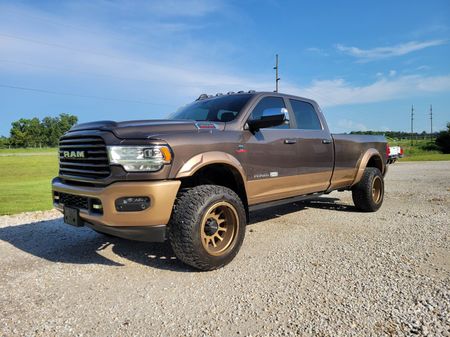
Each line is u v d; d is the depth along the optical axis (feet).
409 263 11.52
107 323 8.20
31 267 12.16
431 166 59.98
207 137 11.79
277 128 14.97
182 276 11.00
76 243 15.14
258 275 10.86
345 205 23.00
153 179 10.39
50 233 16.99
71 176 11.98
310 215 19.86
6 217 21.18
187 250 10.71
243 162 12.93
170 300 9.31
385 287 9.68
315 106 18.04
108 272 11.55
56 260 12.87
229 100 14.84
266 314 8.38
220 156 11.86
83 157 11.43
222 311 8.61
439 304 8.61
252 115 13.93
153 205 10.25
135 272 11.48
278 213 20.57
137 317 8.45
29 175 72.74
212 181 13.65
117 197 10.27
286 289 9.75
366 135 20.97
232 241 11.91
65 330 7.92
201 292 9.75
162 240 10.73
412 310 8.36
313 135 16.63
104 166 10.65
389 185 33.35
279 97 15.78
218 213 11.78
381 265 11.39
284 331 7.59
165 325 8.04
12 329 7.98
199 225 10.78
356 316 8.13
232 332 7.64
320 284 10.02
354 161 19.42
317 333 7.47
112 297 9.61
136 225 10.42
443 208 21.12
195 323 8.08
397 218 18.62
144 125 11.14
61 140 12.84
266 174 13.97
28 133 349.41
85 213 11.21
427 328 7.55
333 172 17.93
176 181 10.64
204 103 15.84
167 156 10.53
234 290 9.80
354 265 11.46
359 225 17.15
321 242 14.25
